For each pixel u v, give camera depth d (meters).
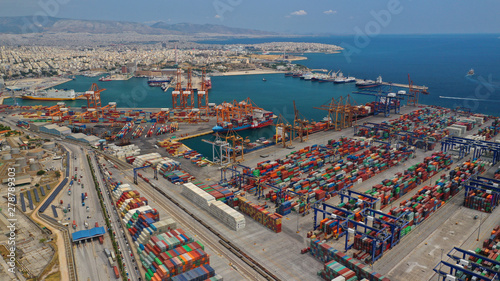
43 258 121.12
